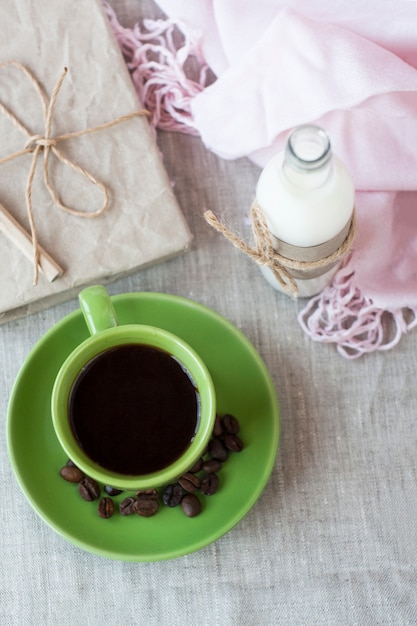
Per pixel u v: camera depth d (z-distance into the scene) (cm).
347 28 69
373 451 69
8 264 67
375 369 70
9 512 68
